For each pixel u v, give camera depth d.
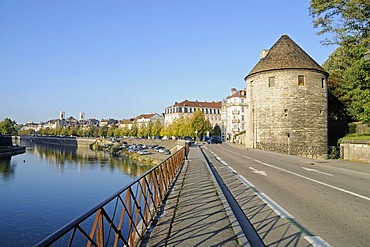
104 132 156.50
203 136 79.50
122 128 141.75
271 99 37.09
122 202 4.60
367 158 18.56
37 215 21.22
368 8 18.80
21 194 28.36
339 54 42.22
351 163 18.14
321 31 21.12
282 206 7.62
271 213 7.00
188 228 5.79
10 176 40.28
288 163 18.89
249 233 5.65
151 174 7.40
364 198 8.47
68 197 27.08
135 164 54.12
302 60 36.66
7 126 125.44
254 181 11.80
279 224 6.14
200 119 79.25
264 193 9.34
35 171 45.16
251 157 24.19
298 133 35.78
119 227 4.51
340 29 20.34
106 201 3.83
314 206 7.57
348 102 39.78
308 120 35.94
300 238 5.29
